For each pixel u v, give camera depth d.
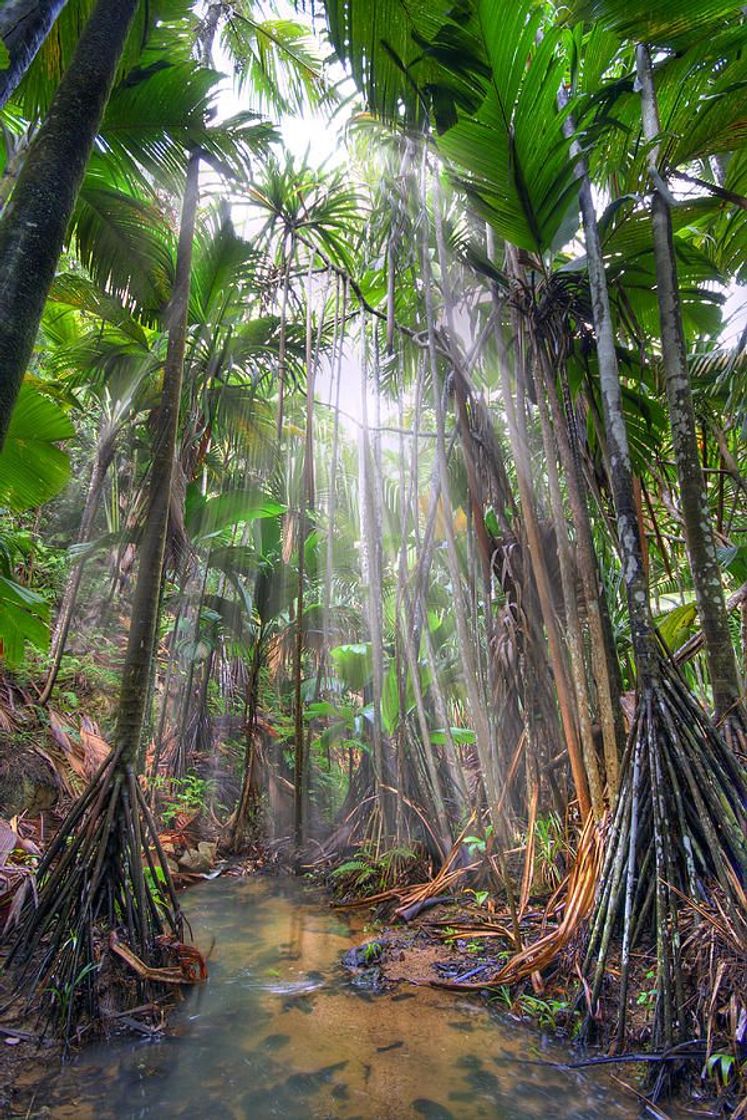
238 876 4.12
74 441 7.15
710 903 1.98
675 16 2.64
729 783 2.16
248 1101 1.70
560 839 3.04
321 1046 1.99
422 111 2.85
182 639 5.60
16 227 1.73
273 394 5.34
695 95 2.87
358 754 4.95
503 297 3.44
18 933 2.46
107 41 2.11
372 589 3.82
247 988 2.40
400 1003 2.28
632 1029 1.93
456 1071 1.85
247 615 5.25
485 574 3.43
